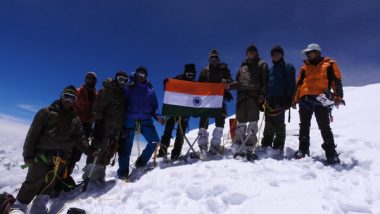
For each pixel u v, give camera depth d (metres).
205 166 6.25
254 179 5.35
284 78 6.97
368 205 4.33
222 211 4.57
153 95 7.23
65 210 5.54
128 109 7.02
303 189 4.91
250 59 7.11
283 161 6.30
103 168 6.57
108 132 6.66
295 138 8.52
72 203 5.70
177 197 5.10
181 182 5.56
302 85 6.62
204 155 7.12
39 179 5.60
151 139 7.10
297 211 4.33
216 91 7.36
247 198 4.77
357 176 5.36
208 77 7.61
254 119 6.86
